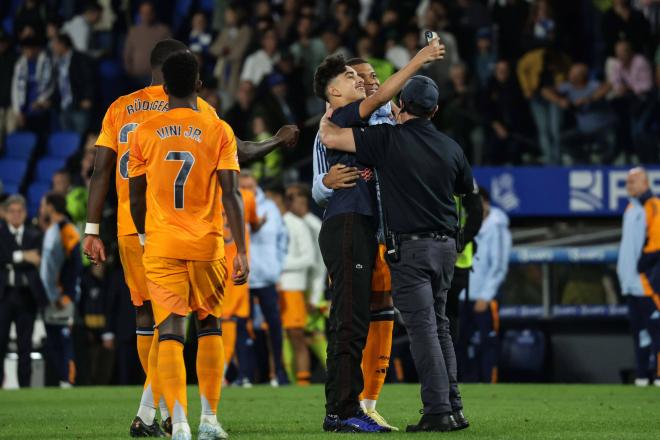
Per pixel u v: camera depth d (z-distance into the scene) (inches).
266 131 2436.0
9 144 2942.9
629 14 2603.3
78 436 975.0
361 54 2576.3
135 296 992.2
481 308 2014.0
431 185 935.7
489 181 2267.5
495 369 2031.3
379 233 955.3
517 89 2471.7
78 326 2129.7
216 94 2640.3
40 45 2984.7
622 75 2496.3
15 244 2012.8
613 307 2229.3
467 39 2691.9
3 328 2011.6
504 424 1077.1
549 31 2677.2
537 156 2447.1
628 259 1959.9
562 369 2214.6
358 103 951.0
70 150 2891.2
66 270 2044.8
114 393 1713.8
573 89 2477.9
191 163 874.1
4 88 2997.0
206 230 875.4
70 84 2906.0
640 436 941.2
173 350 851.4
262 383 2165.4
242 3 2876.5
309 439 883.4
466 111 2453.2
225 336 1893.5
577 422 1107.9
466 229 1266.0
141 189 893.8
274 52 2746.1
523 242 2274.9
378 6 2837.1
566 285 2246.6
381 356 1002.7
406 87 958.4
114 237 2085.4
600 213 2244.1
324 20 2773.1
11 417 1222.9
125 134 986.1
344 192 949.8
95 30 3090.6
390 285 995.3
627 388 1784.0
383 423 992.9
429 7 2701.8
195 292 880.9
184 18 3053.6
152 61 1006.4
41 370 2171.5
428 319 934.4
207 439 887.7
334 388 963.3
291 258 2064.5
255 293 1974.7
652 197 1952.5
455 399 978.7
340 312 941.8
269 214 1968.5
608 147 2425.0
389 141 936.3
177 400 843.4
